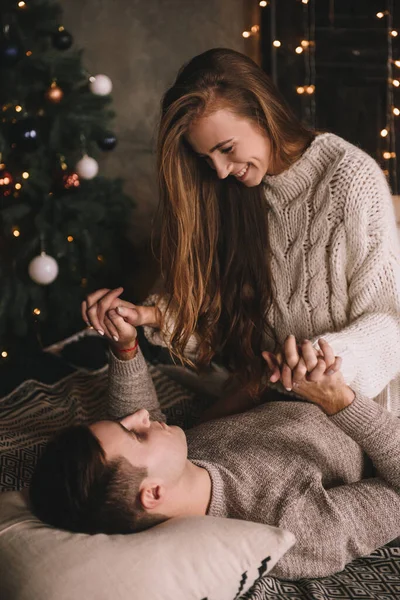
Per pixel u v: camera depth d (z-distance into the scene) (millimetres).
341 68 4207
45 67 3416
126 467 1438
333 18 4164
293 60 4215
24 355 2760
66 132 3520
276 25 4207
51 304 3686
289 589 1569
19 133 3260
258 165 1764
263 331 2043
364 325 1762
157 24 4441
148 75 4465
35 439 2188
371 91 4215
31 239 3520
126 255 3992
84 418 2359
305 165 1858
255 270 1977
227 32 4430
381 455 1614
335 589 1563
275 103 1752
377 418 1603
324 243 1871
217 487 1608
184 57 4465
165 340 2072
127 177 4516
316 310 1928
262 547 1368
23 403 2436
